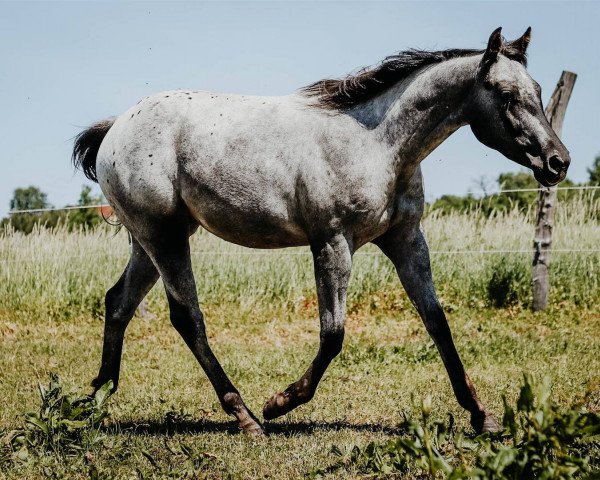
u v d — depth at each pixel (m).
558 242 11.95
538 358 7.53
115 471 4.11
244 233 4.99
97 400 4.79
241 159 4.84
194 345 5.15
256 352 8.45
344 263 4.66
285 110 4.88
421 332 9.45
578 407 3.19
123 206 5.22
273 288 11.80
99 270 11.80
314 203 4.66
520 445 3.38
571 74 10.63
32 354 8.39
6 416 5.55
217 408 5.80
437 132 4.61
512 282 11.15
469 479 3.35
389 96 4.68
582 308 10.78
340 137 4.66
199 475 4.02
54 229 12.61
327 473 3.98
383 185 4.62
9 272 11.67
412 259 4.90
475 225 12.53
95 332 9.98
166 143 5.04
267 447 4.55
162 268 5.18
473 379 6.53
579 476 3.69
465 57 4.60
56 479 4.01
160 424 5.22
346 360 7.59
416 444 3.41
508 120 4.36
